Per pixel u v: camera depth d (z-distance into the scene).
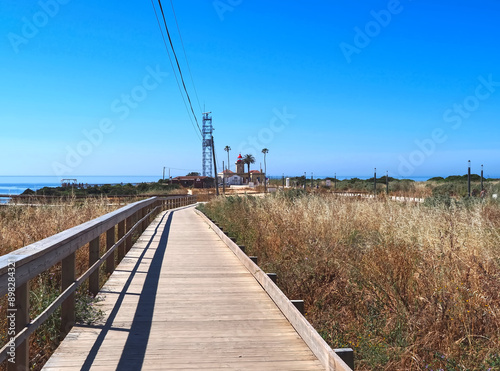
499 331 5.02
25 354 3.55
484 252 6.92
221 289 7.01
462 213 10.35
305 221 11.27
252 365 4.03
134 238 12.70
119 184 53.62
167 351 4.36
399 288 6.32
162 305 6.04
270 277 6.92
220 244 12.30
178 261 9.49
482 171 25.22
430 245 7.59
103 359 4.13
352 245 9.09
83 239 5.37
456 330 5.06
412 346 4.74
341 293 6.80
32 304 5.47
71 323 4.96
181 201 38.16
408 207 12.45
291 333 4.94
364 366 4.69
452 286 5.87
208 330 5.02
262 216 13.48
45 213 11.65
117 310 5.75
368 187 44.94
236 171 119.88
